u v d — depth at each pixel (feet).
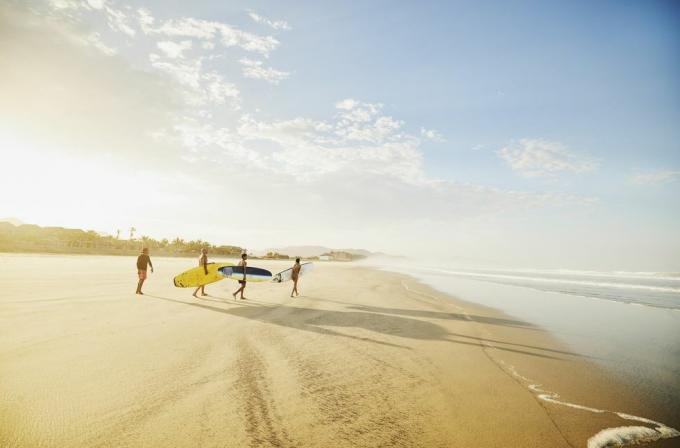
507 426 11.62
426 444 10.34
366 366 17.16
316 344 20.63
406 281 73.92
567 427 11.69
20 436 9.80
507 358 19.45
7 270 55.01
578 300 49.26
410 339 22.84
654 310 40.86
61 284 41.73
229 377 14.78
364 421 11.60
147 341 19.62
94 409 11.51
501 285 72.59
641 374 17.39
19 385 13.12
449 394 14.16
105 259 120.06
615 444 10.71
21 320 23.00
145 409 11.65
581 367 18.39
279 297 40.81
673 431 11.61
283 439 10.21
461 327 27.14
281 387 14.05
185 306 31.53
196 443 9.77
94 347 18.12
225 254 312.91
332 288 53.11
